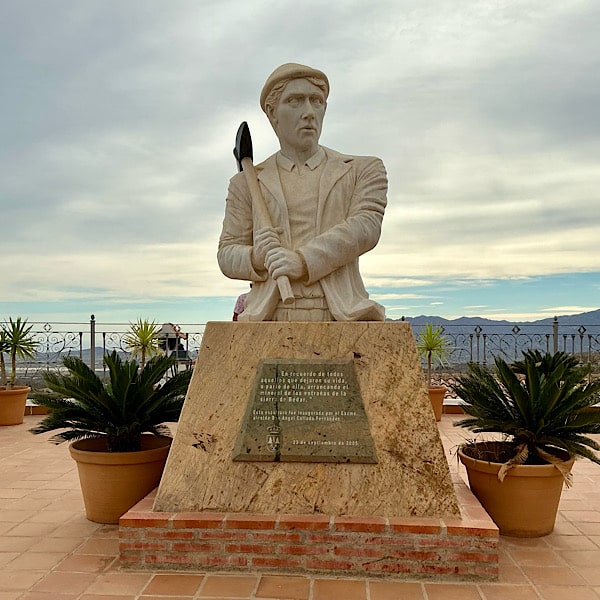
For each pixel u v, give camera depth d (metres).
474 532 3.48
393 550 3.51
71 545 4.09
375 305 4.21
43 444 7.80
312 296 4.29
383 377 3.94
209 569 3.58
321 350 4.01
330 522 3.55
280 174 4.57
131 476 4.51
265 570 3.56
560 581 3.50
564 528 4.43
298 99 4.46
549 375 4.55
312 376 3.95
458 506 3.66
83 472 4.58
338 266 4.28
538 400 4.36
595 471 6.22
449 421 9.54
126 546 3.63
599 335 10.13
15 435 8.48
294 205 4.42
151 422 4.82
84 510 4.91
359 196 4.45
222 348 4.07
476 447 4.65
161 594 3.31
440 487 3.70
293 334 4.05
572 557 3.87
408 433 3.82
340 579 3.49
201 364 4.05
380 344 4.01
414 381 3.93
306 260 4.16
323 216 4.37
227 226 4.68
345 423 3.85
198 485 3.79
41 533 4.34
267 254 4.20
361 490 3.72
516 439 4.52
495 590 3.38
